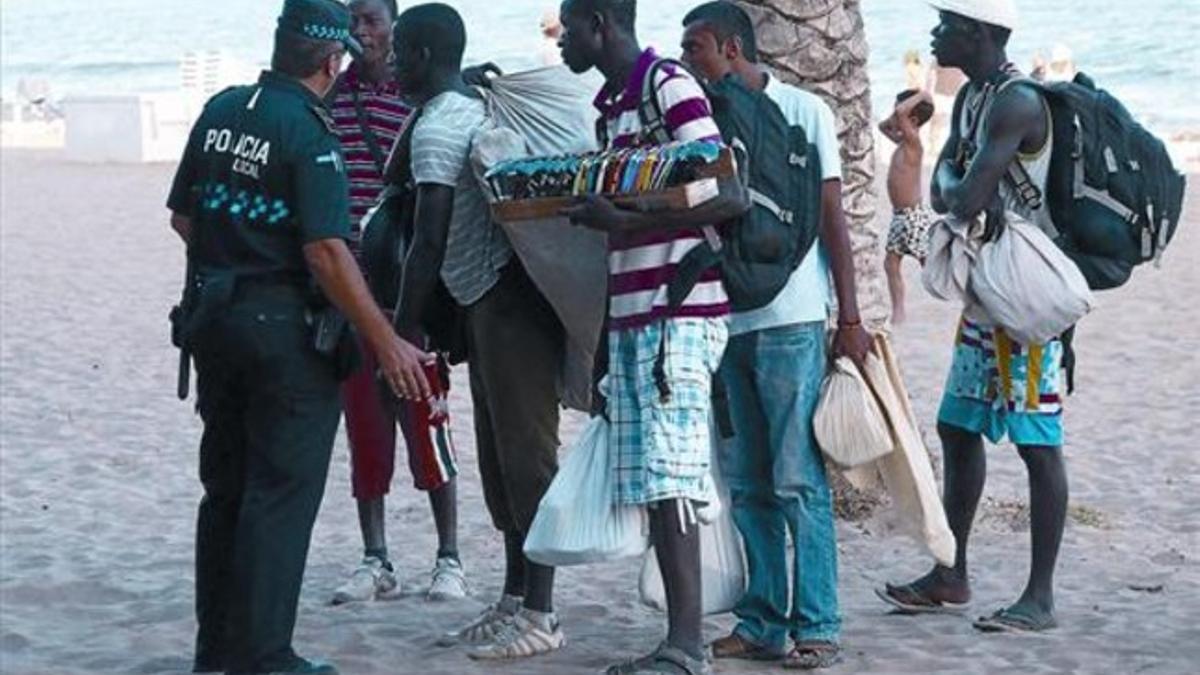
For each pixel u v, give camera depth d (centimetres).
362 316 605
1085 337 1452
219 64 3359
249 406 617
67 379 1347
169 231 2127
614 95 617
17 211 2345
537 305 656
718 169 582
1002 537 874
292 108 609
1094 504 959
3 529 933
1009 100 673
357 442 774
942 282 688
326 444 622
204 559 649
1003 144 673
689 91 596
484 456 689
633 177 587
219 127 614
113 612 776
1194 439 1114
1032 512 706
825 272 646
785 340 631
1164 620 730
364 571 780
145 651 712
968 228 682
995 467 1030
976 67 689
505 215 615
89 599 802
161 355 1433
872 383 642
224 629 650
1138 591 780
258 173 606
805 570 649
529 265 633
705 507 607
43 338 1509
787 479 639
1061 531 708
